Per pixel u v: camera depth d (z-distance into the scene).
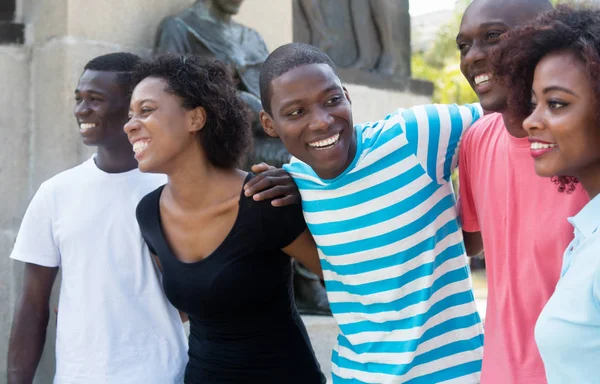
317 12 4.80
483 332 1.89
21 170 3.46
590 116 1.30
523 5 1.68
